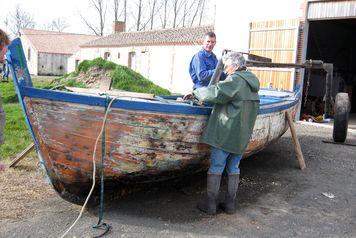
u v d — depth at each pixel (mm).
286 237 4316
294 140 7117
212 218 4703
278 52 13438
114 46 30266
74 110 4254
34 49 43625
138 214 4738
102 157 4410
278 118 6867
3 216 4516
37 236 4105
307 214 4969
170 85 24203
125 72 14125
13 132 8195
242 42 14555
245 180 6195
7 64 4199
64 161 4504
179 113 4547
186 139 4746
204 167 5375
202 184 5859
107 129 4355
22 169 6121
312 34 16516
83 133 4344
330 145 9125
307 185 6090
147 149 4578
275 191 5762
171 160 4801
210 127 4613
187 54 22922
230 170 4840
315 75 15742
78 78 14430
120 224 4438
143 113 4387
